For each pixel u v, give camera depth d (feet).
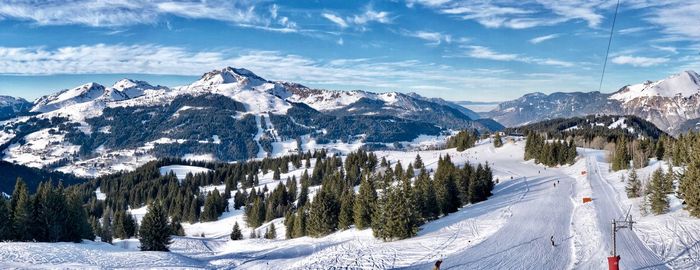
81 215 288.71
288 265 197.47
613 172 466.29
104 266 177.88
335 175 554.05
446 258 178.91
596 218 246.68
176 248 302.25
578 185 403.95
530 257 176.35
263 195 587.27
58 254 194.18
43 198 267.59
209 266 201.46
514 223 242.99
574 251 183.01
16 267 164.96
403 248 202.69
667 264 157.07
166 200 611.88
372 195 274.77
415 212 230.89
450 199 302.66
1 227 255.29
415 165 641.81
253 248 285.43
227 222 526.57
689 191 218.59
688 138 414.82
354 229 279.49
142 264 188.14
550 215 266.77
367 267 172.86
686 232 194.49
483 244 198.59
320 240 272.51
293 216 369.09
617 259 141.59
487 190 366.02
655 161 473.67
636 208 269.44
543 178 474.90
